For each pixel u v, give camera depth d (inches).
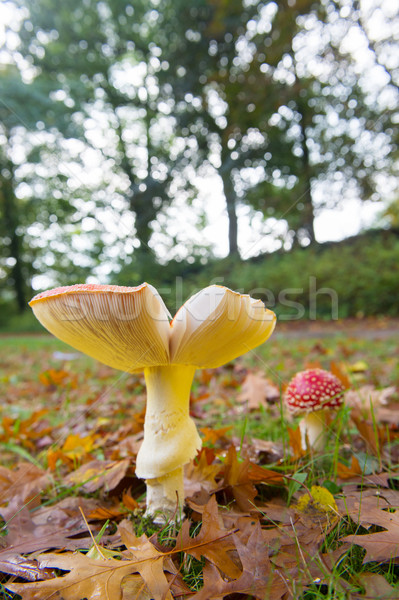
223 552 8.8
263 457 15.0
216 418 22.0
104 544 9.9
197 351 9.8
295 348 51.9
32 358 61.6
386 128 89.3
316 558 8.3
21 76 93.3
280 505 11.4
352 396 19.4
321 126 111.5
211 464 13.9
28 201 153.5
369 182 99.4
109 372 40.8
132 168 107.1
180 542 9.0
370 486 12.1
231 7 87.4
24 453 17.6
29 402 32.6
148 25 122.0
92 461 15.2
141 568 8.3
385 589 7.5
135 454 14.8
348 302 97.3
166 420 10.4
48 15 118.3
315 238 104.3
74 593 7.8
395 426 17.7
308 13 76.4
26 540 10.4
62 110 93.3
